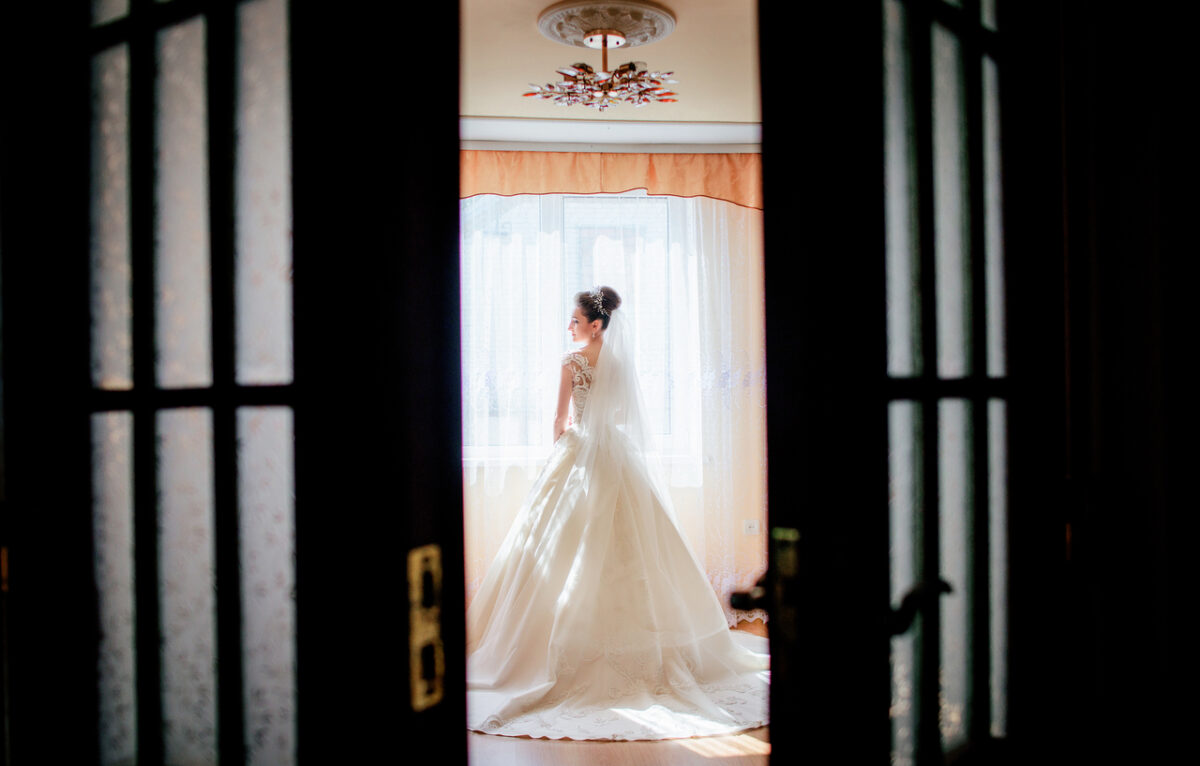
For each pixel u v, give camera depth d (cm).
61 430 116
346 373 114
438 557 119
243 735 116
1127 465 133
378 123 115
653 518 354
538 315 477
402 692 116
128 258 116
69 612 116
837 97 124
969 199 133
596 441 354
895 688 127
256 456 115
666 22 307
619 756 275
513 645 331
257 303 114
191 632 116
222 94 114
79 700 116
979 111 133
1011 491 136
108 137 116
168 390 115
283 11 114
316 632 115
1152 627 132
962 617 133
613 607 330
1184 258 129
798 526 125
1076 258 136
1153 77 131
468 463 470
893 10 127
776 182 123
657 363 484
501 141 476
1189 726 129
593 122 437
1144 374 132
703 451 480
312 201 114
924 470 129
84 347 116
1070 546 136
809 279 124
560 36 318
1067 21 136
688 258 485
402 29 117
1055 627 136
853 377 124
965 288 133
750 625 450
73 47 116
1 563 115
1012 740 136
